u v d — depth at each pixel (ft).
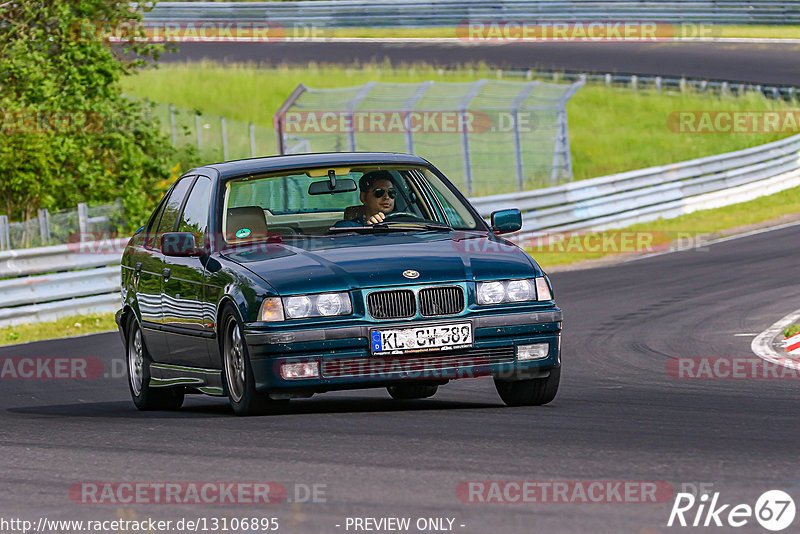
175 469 71.46
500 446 74.38
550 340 90.99
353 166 103.35
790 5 566.36
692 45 553.64
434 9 560.20
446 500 60.44
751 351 133.39
